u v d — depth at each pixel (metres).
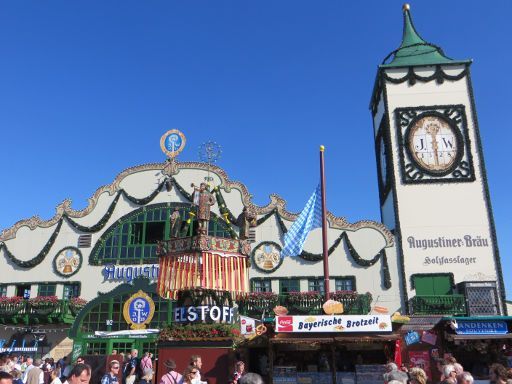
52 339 27.50
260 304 26.67
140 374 16.14
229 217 28.94
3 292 28.97
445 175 29.81
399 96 31.53
